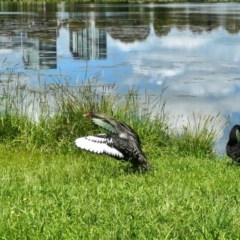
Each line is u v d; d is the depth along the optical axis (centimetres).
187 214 731
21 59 3034
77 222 697
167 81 2527
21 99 1616
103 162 1195
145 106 1970
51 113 1543
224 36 4353
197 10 6962
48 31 4347
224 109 2048
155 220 695
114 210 739
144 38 4131
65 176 1034
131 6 8000
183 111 2003
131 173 1062
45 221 686
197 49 3659
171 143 1484
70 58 3147
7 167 1172
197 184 955
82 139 1020
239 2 9600
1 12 6322
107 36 4162
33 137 1462
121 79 2533
